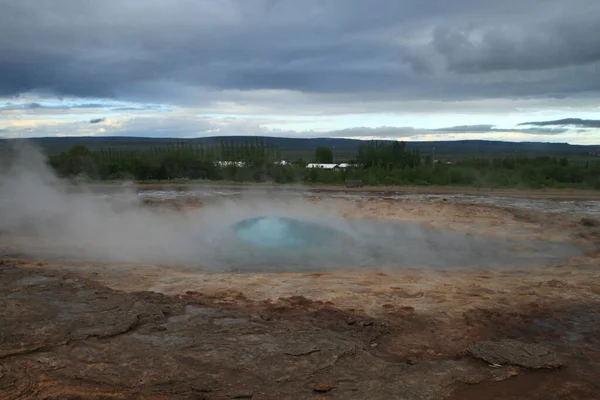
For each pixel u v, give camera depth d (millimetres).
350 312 6160
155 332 5312
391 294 7012
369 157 50969
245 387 4164
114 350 4812
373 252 10383
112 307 6000
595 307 6477
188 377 4309
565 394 4215
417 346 5172
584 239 11797
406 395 4105
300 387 4195
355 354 4875
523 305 6523
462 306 6461
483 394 4191
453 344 5234
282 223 11812
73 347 4855
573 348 5160
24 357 4598
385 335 5449
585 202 19500
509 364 4730
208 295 6840
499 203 19047
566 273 8516
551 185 27250
